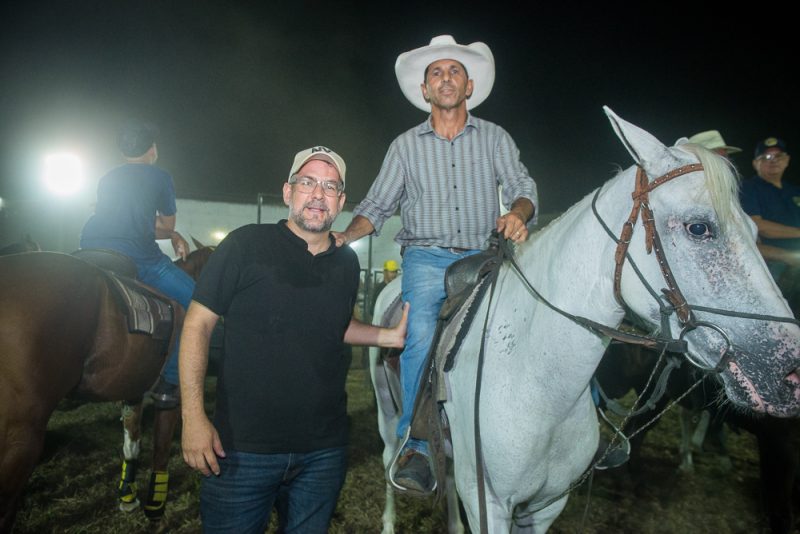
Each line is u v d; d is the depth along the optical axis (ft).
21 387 7.16
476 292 7.75
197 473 14.40
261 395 5.98
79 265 8.79
